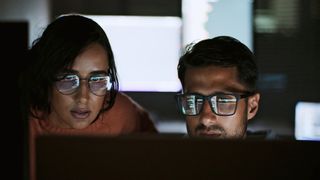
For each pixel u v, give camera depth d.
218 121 1.35
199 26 6.11
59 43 1.39
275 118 6.11
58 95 1.43
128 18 6.18
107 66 1.47
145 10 6.16
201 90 1.35
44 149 0.92
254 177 0.92
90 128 1.61
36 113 1.46
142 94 6.12
